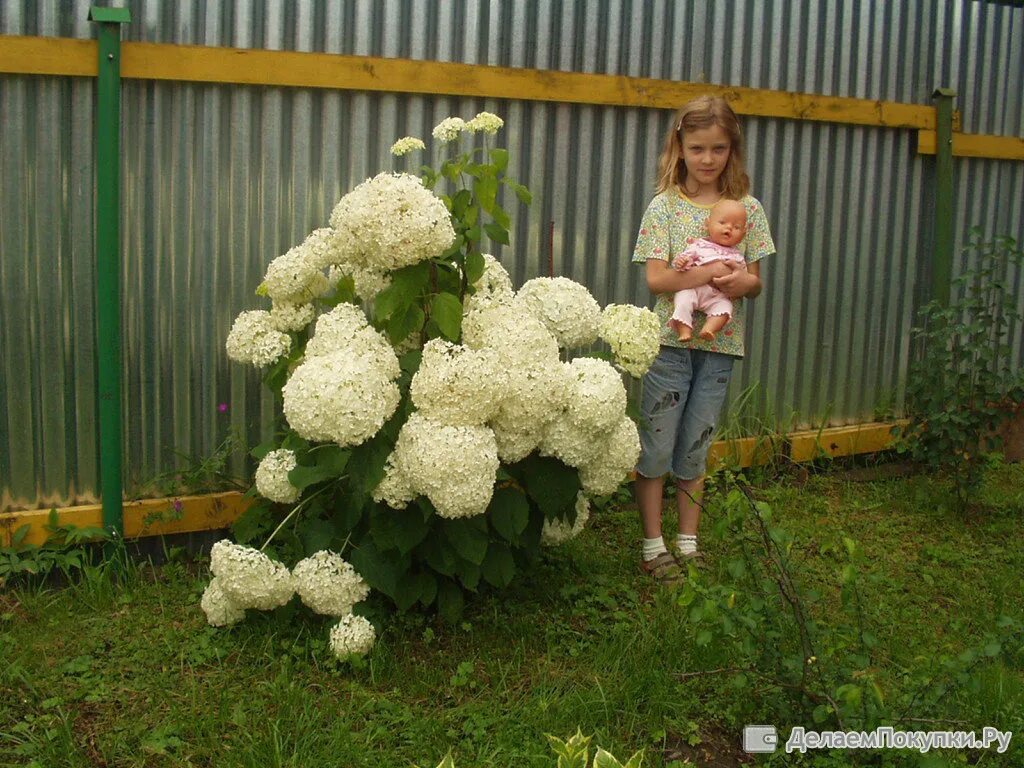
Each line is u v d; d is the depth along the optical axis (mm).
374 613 3484
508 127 4535
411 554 3504
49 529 3887
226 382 4168
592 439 3412
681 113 4004
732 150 4055
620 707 3152
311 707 3064
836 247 5473
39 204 3820
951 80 5672
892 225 5625
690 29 4879
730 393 5273
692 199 4074
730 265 3938
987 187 5902
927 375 5051
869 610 3889
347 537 3523
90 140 3840
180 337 4074
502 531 3391
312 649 3365
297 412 3127
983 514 5074
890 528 4820
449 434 3115
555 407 3318
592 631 3639
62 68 3715
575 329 3562
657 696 3141
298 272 3674
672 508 4836
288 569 3662
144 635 3510
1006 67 5848
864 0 5340
